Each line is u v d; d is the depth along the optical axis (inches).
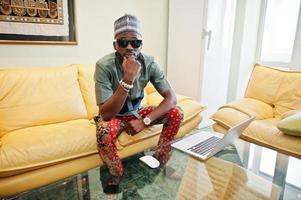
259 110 73.0
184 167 45.5
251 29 113.5
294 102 72.4
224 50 104.8
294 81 74.6
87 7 85.0
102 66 53.9
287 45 108.7
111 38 94.0
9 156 46.8
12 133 57.2
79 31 85.0
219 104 110.2
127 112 58.3
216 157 48.8
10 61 73.0
